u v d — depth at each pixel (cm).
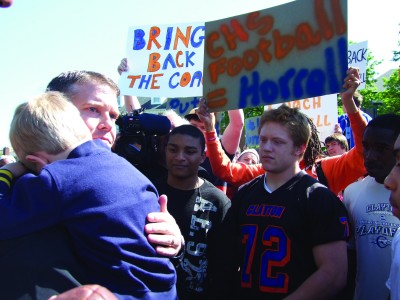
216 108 286
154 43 416
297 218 202
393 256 171
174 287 140
